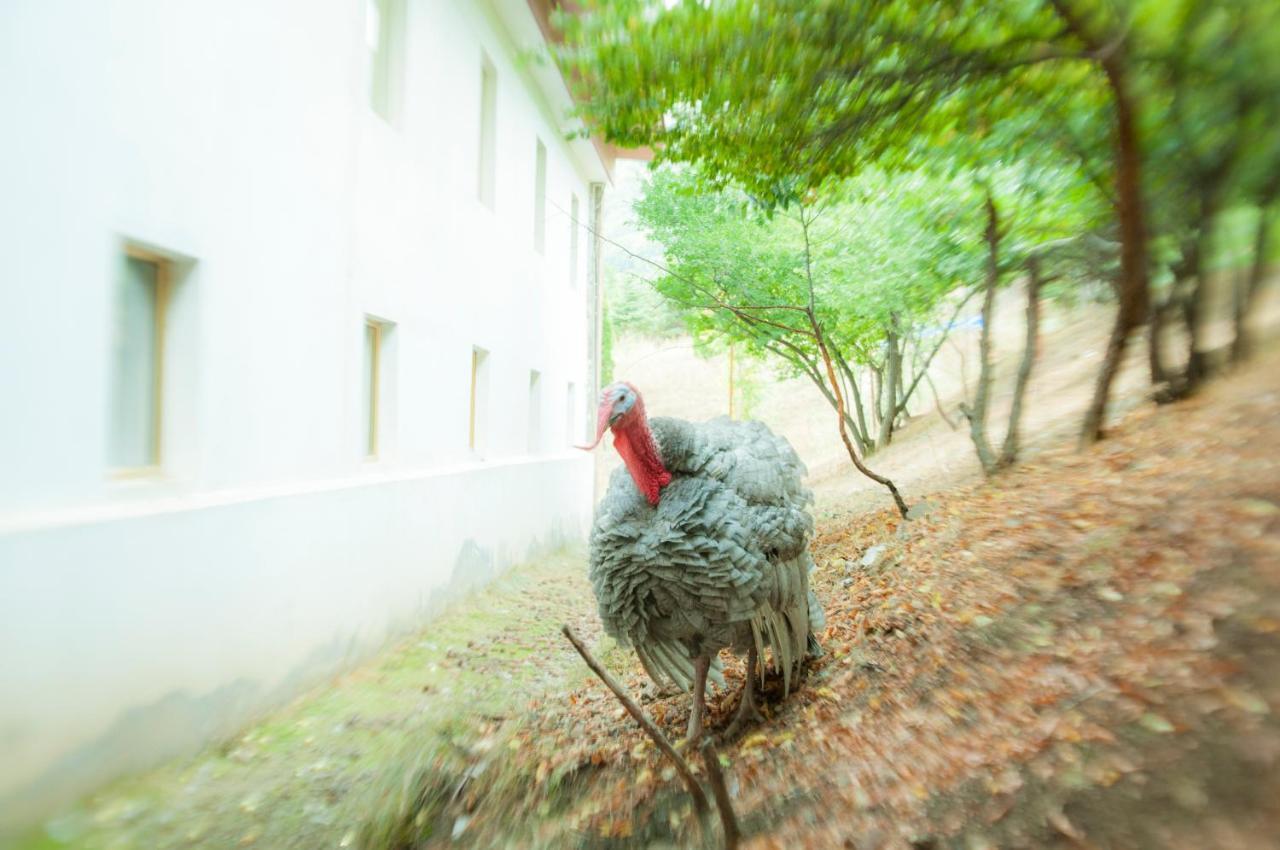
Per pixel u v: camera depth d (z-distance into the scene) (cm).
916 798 306
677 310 1306
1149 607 345
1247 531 349
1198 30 393
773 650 494
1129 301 579
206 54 496
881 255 898
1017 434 736
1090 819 251
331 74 643
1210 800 236
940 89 494
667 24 465
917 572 555
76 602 392
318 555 606
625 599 424
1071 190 623
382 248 730
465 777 409
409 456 793
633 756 446
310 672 596
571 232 1556
